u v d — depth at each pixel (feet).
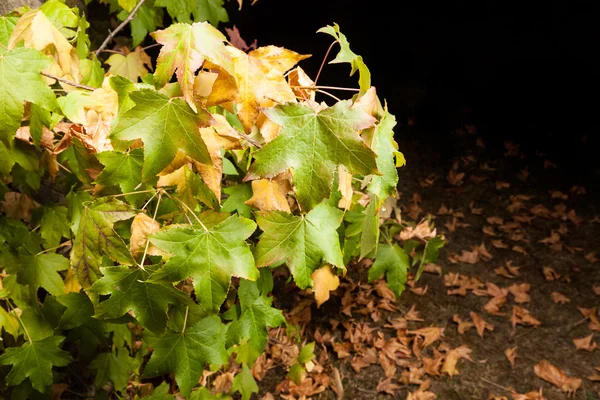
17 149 4.92
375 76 29.37
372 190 4.07
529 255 18.97
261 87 3.83
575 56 29.45
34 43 4.29
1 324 6.20
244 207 6.15
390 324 15.05
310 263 4.48
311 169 3.50
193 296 6.58
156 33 3.47
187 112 3.56
